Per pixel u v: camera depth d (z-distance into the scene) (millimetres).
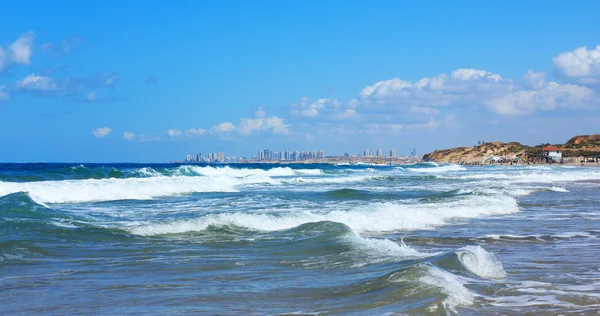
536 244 14156
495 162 190125
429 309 7012
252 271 10211
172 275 9883
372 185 44031
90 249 12633
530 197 30516
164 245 13281
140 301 7938
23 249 12148
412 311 6922
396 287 8242
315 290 8539
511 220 19594
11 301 7980
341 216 17656
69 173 45656
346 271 10039
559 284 9031
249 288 8758
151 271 10258
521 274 9922
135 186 30203
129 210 22062
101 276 9820
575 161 168875
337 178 52781
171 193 31891
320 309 7363
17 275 9875
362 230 16516
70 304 7797
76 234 14250
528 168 110688
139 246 13125
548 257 12000
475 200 24891
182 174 54594
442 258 10328
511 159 186750
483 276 9531
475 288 8531
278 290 8586
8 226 14781
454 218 19906
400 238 15070
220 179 44656
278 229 15875
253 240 14000
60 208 22453
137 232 14938
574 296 8148
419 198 26703
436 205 22719
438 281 8586
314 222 16031
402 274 8914
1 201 20094
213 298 8109
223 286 8930
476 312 7109
